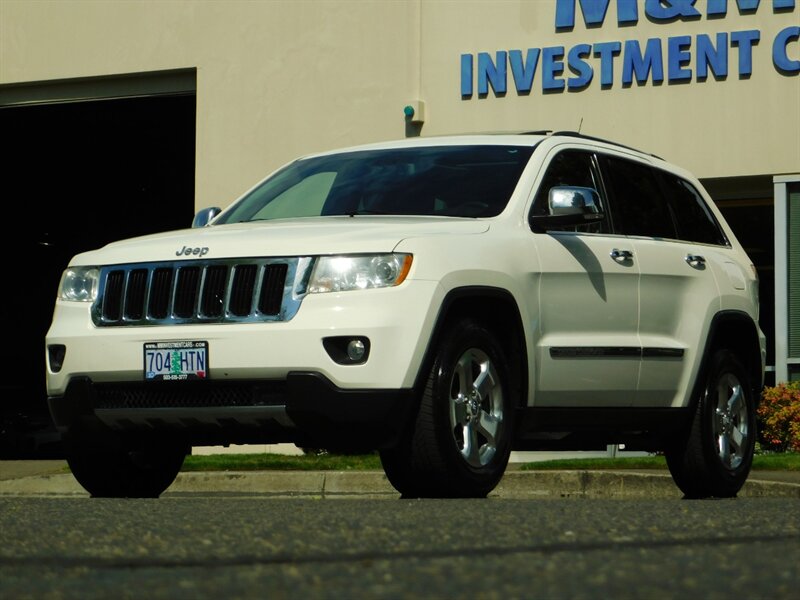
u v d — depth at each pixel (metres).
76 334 7.72
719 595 3.37
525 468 13.46
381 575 3.73
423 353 7.05
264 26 19.12
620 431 8.61
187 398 7.34
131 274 7.66
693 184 9.95
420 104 18.12
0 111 22.38
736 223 17.47
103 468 8.41
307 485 13.43
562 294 8.04
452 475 7.22
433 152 8.78
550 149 8.60
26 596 3.50
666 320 8.82
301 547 4.41
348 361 6.99
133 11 19.92
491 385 7.55
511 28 17.80
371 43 18.53
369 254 7.11
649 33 17.16
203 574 3.84
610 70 17.28
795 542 4.62
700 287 9.12
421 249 7.18
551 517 5.38
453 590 3.45
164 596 3.44
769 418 15.40
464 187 8.25
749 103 16.75
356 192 8.55
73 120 24.59
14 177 30.41
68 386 7.71
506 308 7.64
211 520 5.38
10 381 35.00
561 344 8.00
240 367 7.12
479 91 17.89
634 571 3.80
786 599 3.32
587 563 3.97
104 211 33.78
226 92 19.28
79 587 3.63
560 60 17.53
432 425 7.12
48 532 5.02
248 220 8.78
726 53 16.81
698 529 4.98
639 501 6.60
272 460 14.42
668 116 17.05
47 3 20.41
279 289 7.16
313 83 18.86
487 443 7.55
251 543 4.54
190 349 7.27
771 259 17.20
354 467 14.17
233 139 19.23
